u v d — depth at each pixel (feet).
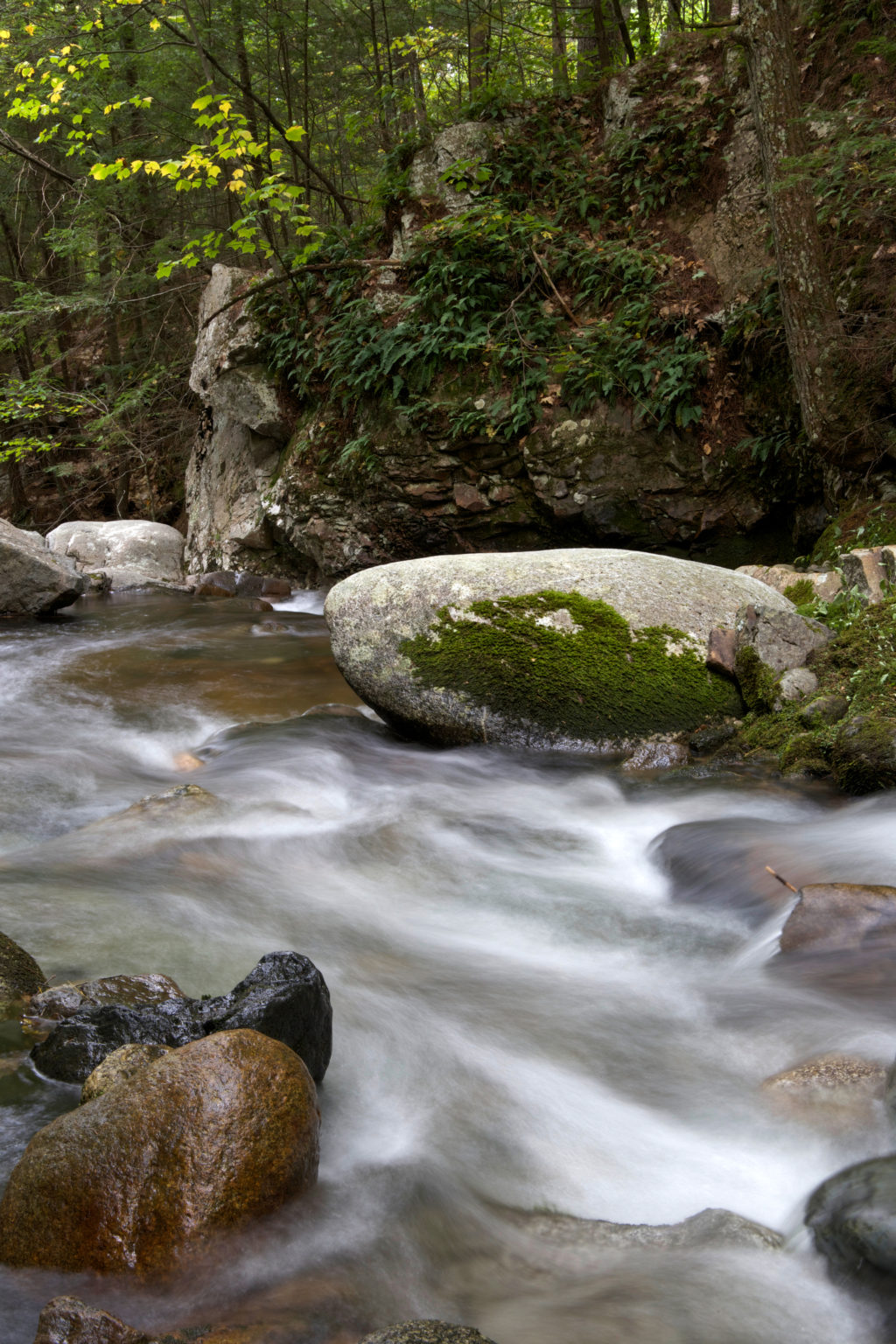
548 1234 7.72
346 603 22.41
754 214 34.06
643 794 18.35
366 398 39.04
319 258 42.75
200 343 46.88
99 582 43.98
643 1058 10.30
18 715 25.36
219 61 52.31
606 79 40.98
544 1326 6.63
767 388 32.09
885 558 21.66
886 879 13.55
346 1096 9.29
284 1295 6.75
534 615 20.88
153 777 21.01
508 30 56.39
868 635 19.74
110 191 52.01
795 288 26.71
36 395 54.29
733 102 35.99
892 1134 8.51
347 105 54.29
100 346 71.77
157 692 27.45
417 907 14.35
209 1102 7.36
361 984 11.50
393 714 22.04
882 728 17.04
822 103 32.27
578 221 38.47
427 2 52.16
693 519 33.47
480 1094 9.52
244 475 46.60
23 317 54.34
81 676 28.99
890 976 11.16
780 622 20.24
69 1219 6.85
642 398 33.65
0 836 16.88
